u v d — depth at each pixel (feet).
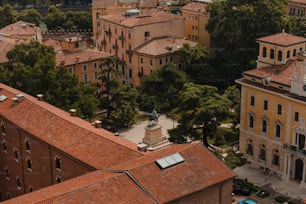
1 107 337.72
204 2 646.33
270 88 364.79
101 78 474.49
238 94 431.02
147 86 501.56
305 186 350.23
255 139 381.81
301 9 620.08
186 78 506.07
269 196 343.87
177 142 364.58
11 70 436.35
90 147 272.72
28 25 655.35
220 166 246.47
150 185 226.38
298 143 353.31
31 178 313.12
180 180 232.53
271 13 526.98
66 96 395.75
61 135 289.74
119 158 257.75
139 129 459.73
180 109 381.60
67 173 279.90
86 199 214.28
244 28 531.91
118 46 559.38
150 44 534.37
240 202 323.57
